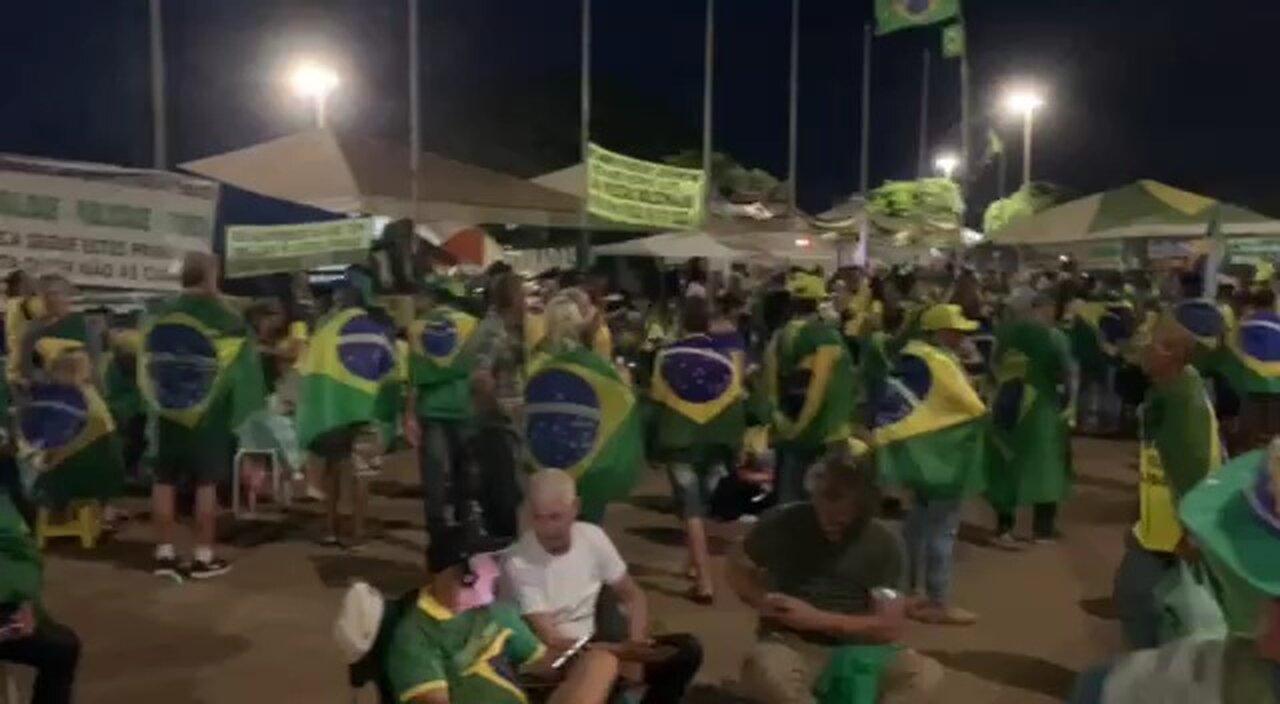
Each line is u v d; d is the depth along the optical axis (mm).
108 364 11961
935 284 16953
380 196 11438
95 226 13477
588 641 5234
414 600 4492
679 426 8711
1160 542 5555
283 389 11883
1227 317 14617
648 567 9812
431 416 9391
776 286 15453
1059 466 10617
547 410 7734
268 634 8023
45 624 5598
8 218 12883
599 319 9828
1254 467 2182
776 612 5410
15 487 5867
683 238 27516
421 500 12438
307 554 10094
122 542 10492
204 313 9180
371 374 9727
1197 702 2215
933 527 8172
